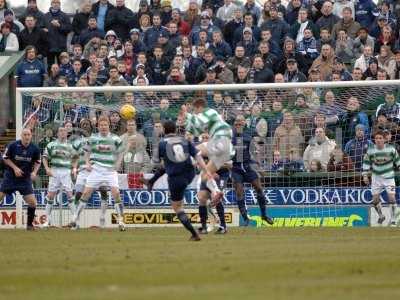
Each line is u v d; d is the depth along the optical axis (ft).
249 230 217.77
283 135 248.52
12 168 225.97
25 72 278.05
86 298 97.09
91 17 291.58
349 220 245.24
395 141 247.70
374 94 247.70
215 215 229.45
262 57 266.98
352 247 158.61
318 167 247.09
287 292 100.78
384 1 276.21
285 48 267.59
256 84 248.11
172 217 249.14
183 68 273.13
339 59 261.85
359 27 274.16
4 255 148.66
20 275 119.24
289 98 249.34
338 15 284.82
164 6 288.30
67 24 294.25
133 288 105.19
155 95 254.47
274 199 247.50
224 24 285.64
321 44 271.69
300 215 246.27
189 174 175.73
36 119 256.32
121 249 159.02
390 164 238.48
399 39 271.08
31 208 229.25
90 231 221.25
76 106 255.29
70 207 249.55
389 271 119.96
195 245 166.81
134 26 291.38
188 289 103.76
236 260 135.85
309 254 144.77
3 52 294.87
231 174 229.45
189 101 252.83
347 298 96.07
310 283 108.58
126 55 279.49
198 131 197.06
